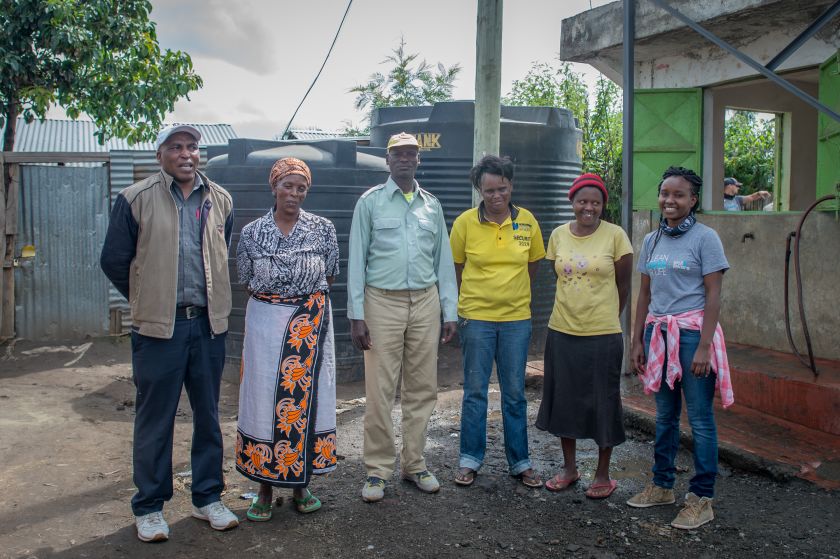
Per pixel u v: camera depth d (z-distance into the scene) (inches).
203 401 133.3
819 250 213.9
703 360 131.7
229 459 173.8
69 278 300.0
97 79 334.0
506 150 279.6
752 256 235.0
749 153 422.0
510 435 156.3
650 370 139.7
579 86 500.1
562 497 150.6
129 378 252.8
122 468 164.7
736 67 237.0
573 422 148.7
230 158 244.4
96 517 138.3
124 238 125.4
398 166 148.6
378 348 148.3
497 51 225.8
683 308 136.2
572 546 128.4
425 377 153.1
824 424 178.2
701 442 135.3
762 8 199.3
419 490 154.1
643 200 258.8
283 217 135.6
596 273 144.9
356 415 212.5
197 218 130.8
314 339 134.9
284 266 132.4
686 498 138.6
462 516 141.6
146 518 129.0
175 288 126.0
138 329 126.7
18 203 292.4
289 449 132.6
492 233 153.2
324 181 240.4
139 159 302.8
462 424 159.0
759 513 141.7
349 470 166.9
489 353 155.1
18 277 293.6
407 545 129.6
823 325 213.9
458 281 163.3
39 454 171.9
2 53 308.0
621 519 140.2
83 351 285.3
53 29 308.8
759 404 194.5
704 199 257.8
